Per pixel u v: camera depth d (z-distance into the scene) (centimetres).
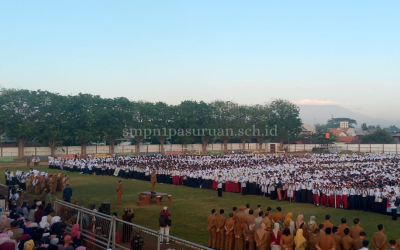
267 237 1355
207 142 9500
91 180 4300
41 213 1700
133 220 2175
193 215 2319
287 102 10262
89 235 1493
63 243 1214
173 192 3378
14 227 1272
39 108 7681
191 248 1178
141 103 9056
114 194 3244
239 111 10012
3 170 5466
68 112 7900
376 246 1243
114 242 1326
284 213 2384
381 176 3198
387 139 10575
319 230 1278
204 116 9356
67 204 1736
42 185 3294
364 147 9600
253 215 1514
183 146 9538
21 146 7444
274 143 10062
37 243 1248
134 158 5975
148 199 2716
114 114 8400
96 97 8369
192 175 3750
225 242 1593
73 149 8238
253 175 3309
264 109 10269
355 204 2491
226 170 3719
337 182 2797
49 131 7438
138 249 1278
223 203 2769
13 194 2453
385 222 2117
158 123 9150
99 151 8556
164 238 1268
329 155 6562
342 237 1272
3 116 7175
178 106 9312
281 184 2914
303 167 4494
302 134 12631
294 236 1346
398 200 2172
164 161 5144
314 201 2686
